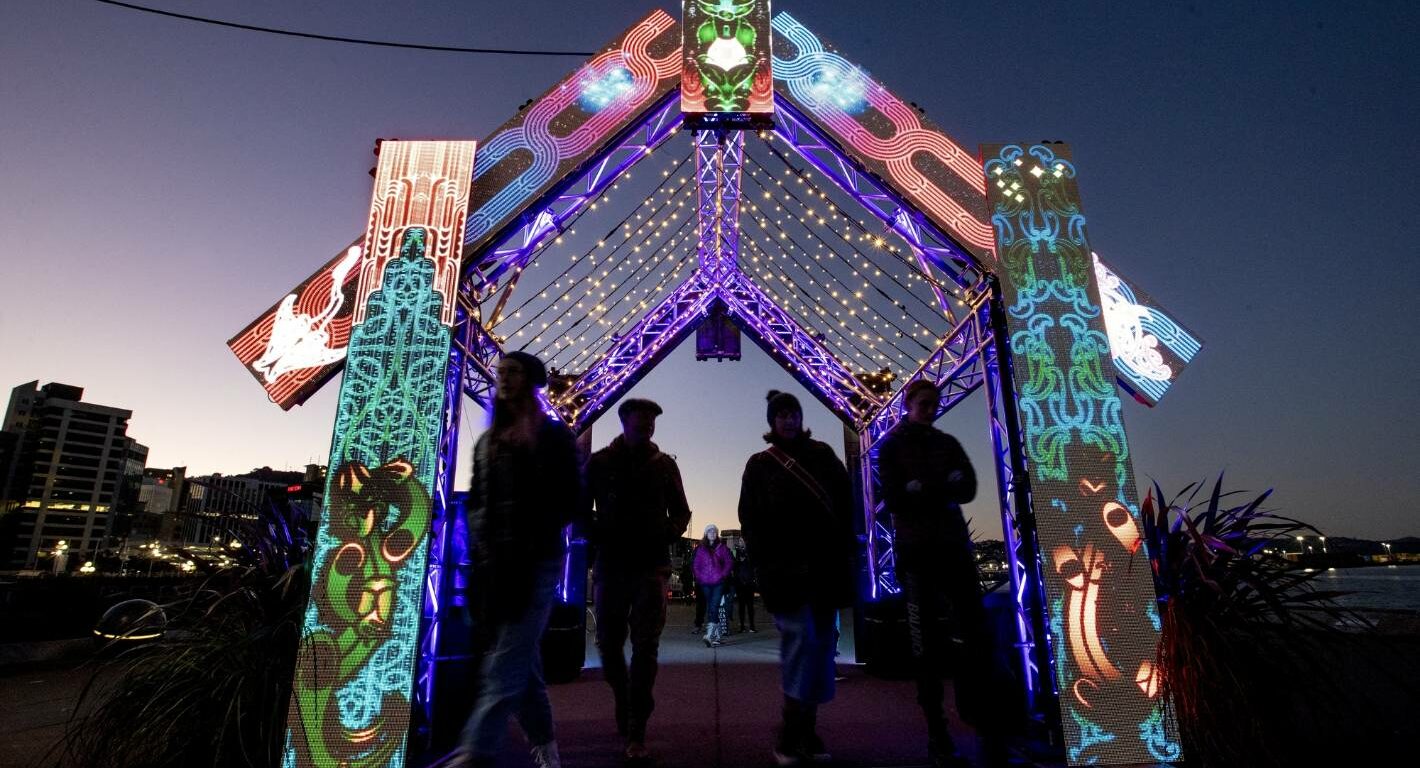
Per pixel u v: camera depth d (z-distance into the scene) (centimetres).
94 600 935
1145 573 358
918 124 444
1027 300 403
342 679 329
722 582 854
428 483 355
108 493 14588
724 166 663
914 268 595
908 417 377
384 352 373
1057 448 378
